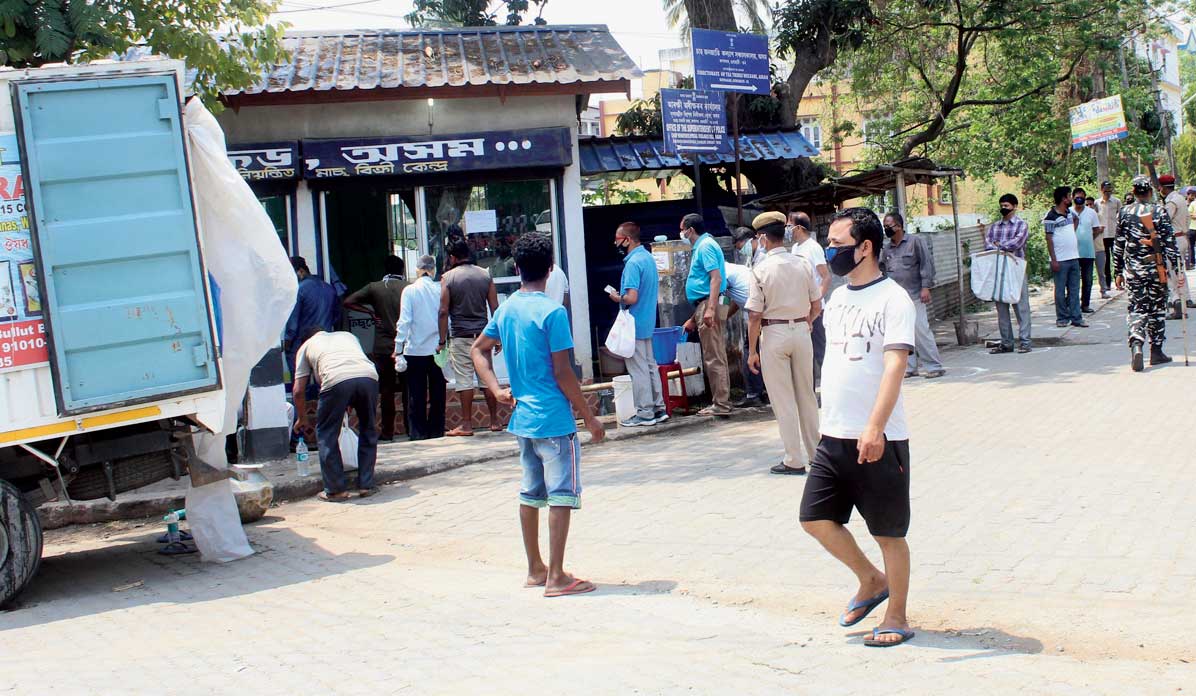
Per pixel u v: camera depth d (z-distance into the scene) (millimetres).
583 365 14445
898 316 4996
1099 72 25078
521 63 14242
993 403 11312
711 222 18328
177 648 5691
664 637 5406
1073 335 16125
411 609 6203
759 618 5668
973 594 5770
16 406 6723
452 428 13047
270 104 13234
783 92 19656
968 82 26250
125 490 7691
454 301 11984
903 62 23672
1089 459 8555
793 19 19500
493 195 14406
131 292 6949
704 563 6793
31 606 6895
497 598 6340
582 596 6281
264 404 11219
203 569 7645
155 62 7016
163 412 7066
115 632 6113
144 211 6980
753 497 8406
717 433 11391
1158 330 12648
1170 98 60031
